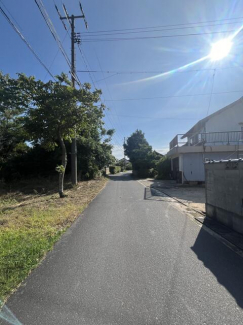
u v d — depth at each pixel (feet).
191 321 7.77
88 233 18.01
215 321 7.76
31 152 74.13
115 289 9.84
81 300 9.07
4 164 72.18
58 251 14.25
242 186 17.12
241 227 17.30
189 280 10.55
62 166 38.29
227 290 9.68
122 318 7.98
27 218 22.79
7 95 32.07
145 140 180.65
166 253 13.80
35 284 10.29
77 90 34.22
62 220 21.93
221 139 68.23
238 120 69.72
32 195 45.47
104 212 26.12
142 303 8.82
